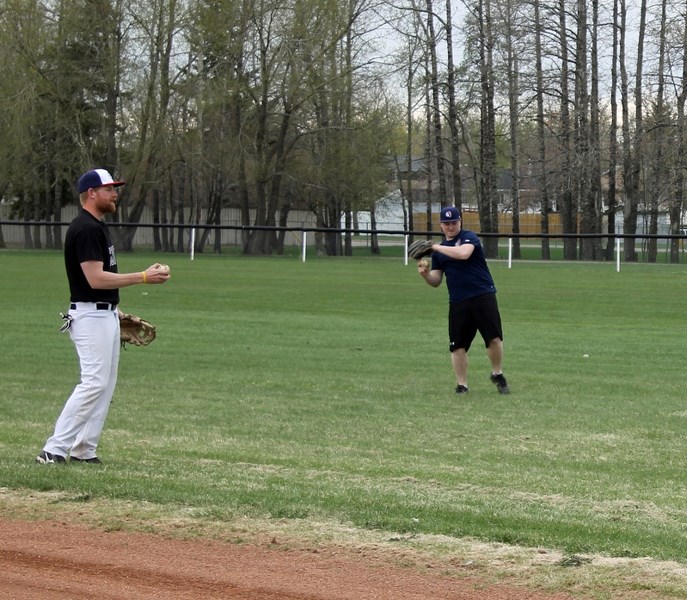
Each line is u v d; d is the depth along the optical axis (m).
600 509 15.95
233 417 24.75
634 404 27.23
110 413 24.95
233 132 126.69
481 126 136.62
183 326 45.06
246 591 11.85
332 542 13.44
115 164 123.00
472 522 14.43
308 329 44.72
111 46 117.88
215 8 116.75
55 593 11.80
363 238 183.75
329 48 120.69
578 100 127.06
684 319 50.38
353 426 23.75
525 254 129.62
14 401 26.56
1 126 117.81
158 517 14.51
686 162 121.19
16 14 114.75
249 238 118.81
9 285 64.81
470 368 33.91
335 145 129.12
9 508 14.92
